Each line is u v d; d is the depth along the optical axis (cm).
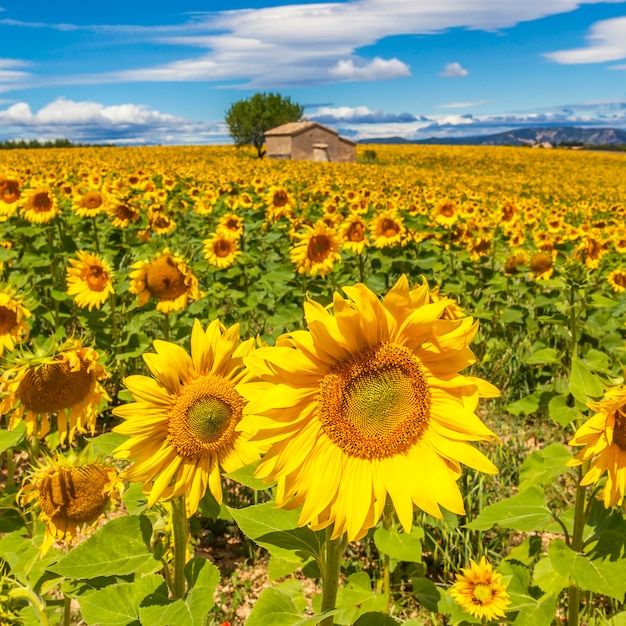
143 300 557
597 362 399
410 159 6112
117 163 3394
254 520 222
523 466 317
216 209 1442
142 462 230
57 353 294
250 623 203
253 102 7250
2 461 489
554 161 6238
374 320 186
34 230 787
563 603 357
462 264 948
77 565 218
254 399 187
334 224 1021
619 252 1135
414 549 275
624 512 286
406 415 188
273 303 732
